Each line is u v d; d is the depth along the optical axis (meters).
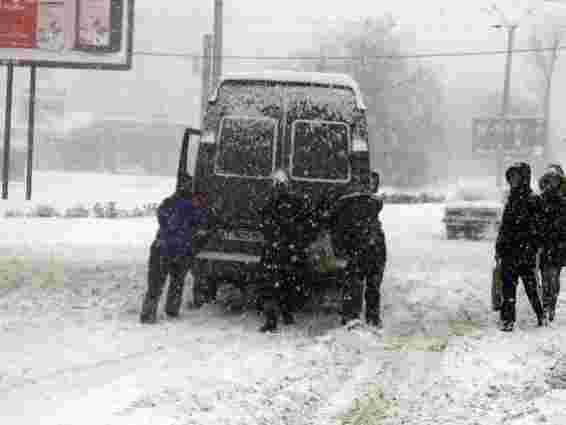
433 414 6.76
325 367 8.18
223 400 6.80
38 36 30.86
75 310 10.89
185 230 10.26
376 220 10.27
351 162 11.01
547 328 10.12
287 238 9.78
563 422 6.38
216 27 32.28
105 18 30.41
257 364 8.05
